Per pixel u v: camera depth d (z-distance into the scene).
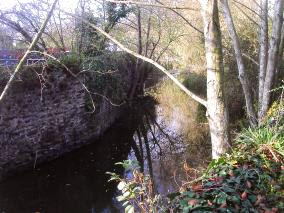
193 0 12.87
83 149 12.07
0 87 9.22
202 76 18.09
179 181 8.62
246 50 11.37
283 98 6.17
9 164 9.61
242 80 5.65
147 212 3.27
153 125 15.41
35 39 2.51
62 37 13.49
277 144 4.01
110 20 14.31
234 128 9.76
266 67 6.37
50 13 2.53
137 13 16.59
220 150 3.90
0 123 9.30
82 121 12.02
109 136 13.88
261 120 5.52
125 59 17.17
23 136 9.94
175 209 3.15
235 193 3.24
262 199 3.33
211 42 3.69
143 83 20.55
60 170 10.45
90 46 13.52
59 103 11.00
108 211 8.27
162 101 20.19
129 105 18.19
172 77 3.87
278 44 5.98
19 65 2.50
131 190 3.25
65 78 11.10
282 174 3.72
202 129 13.61
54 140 10.93
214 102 3.80
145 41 18.62
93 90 12.45
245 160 3.85
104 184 9.62
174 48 20.17
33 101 10.14
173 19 16.20
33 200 8.74
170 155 11.24
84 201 8.73
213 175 3.58
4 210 8.27
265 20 6.26
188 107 18.39
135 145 12.80
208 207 3.05
